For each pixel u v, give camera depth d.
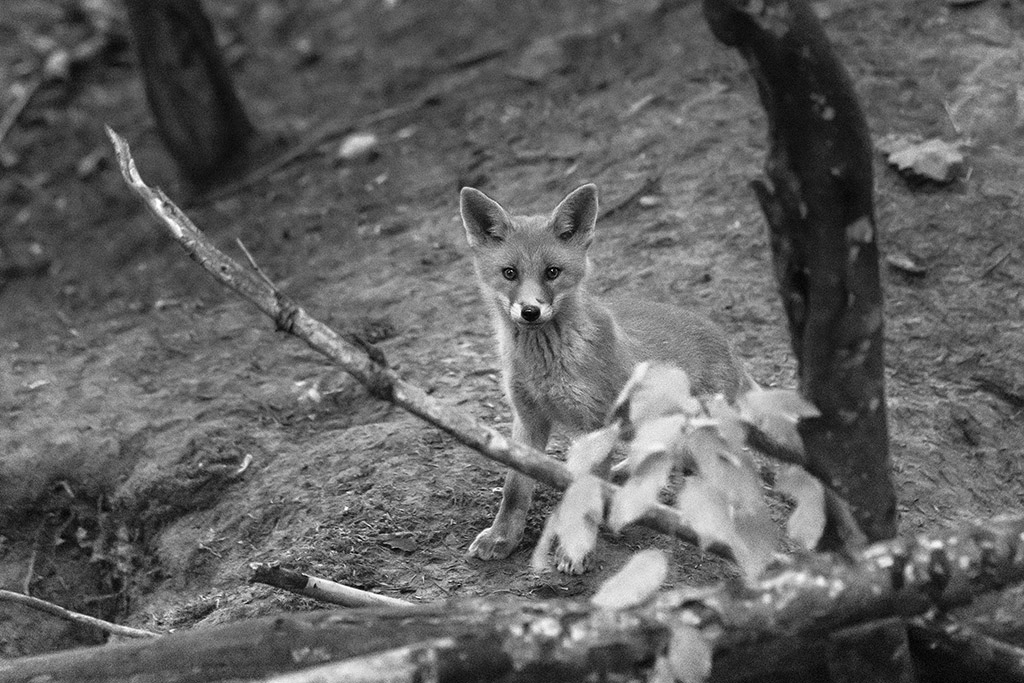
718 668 6.53
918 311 12.25
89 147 18.70
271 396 12.32
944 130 14.14
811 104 6.25
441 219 14.99
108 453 12.06
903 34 15.71
